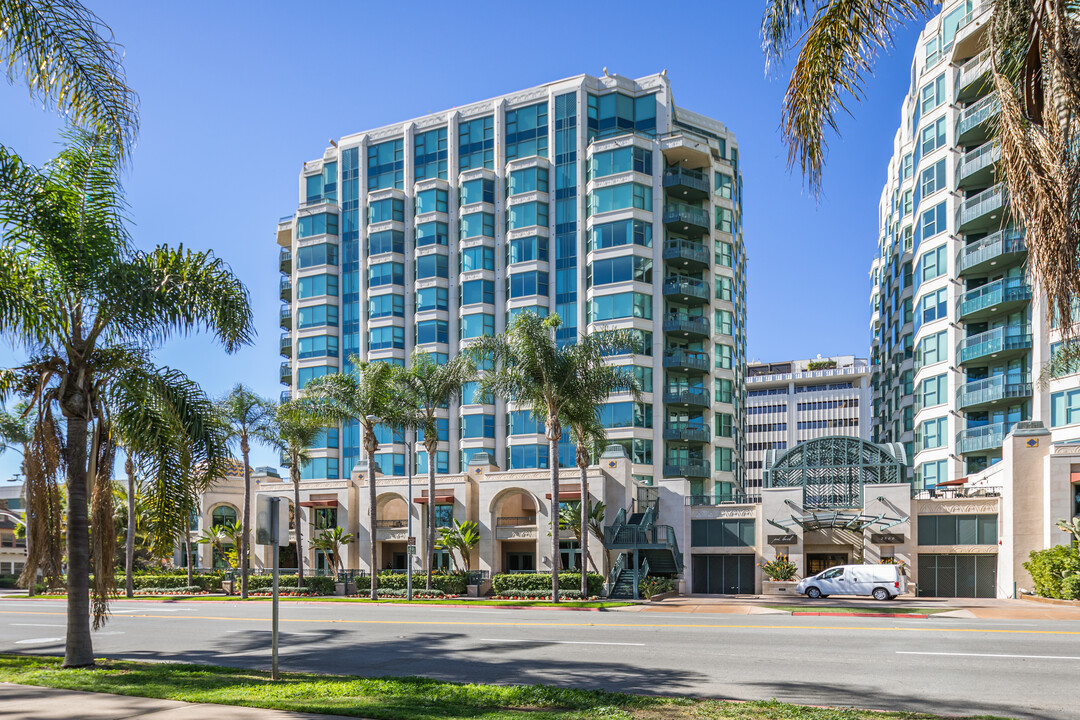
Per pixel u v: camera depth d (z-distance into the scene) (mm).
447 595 40531
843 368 149375
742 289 75938
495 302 63312
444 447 62500
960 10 48906
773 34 9445
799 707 10594
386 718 9914
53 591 15344
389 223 67750
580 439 37312
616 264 59188
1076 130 7297
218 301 15508
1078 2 7980
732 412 63219
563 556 46594
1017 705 11320
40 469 15453
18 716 10117
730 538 44406
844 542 43062
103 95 13047
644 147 60688
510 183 63562
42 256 15109
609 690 12797
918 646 17500
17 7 12070
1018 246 42531
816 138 9562
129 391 15750
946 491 46688
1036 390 42281
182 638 21312
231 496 59688
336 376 42125
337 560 49406
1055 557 32781
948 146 48906
